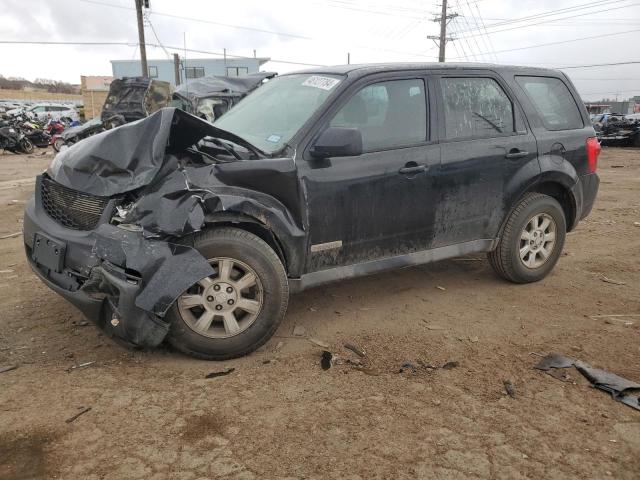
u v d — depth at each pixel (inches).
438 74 175.6
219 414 117.8
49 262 140.3
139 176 132.3
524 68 199.3
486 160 179.2
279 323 144.9
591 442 111.3
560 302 187.0
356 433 112.3
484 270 219.8
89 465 101.1
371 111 162.4
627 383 131.8
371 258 164.4
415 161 165.3
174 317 133.8
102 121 756.0
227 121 181.0
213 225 137.3
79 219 141.7
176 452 105.1
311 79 172.1
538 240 200.1
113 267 128.4
